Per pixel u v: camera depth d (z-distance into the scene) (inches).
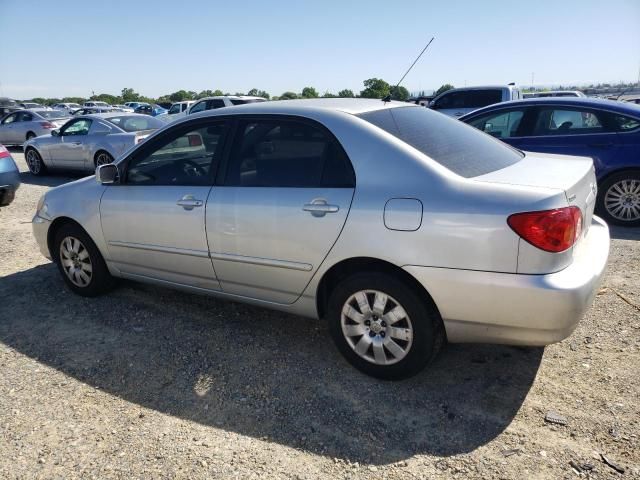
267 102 143.6
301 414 112.2
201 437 105.8
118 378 127.9
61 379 128.0
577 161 135.0
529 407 111.6
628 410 108.3
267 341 144.5
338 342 127.0
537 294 100.4
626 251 206.7
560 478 91.7
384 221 112.0
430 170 111.4
